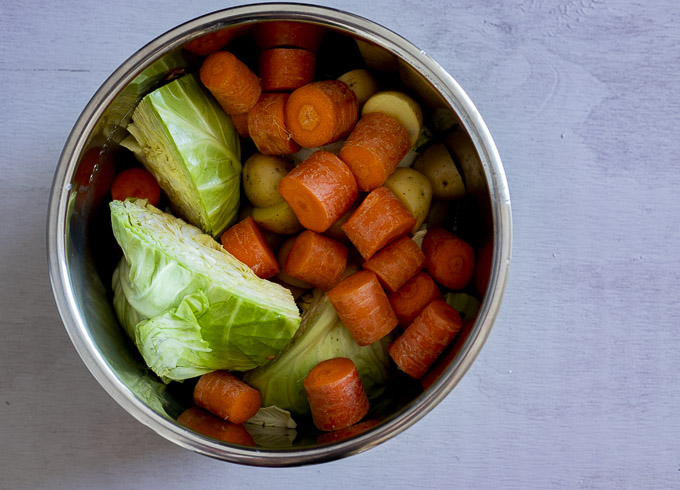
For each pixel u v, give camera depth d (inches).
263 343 18.1
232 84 18.0
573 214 20.3
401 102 18.3
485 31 20.1
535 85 20.2
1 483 20.4
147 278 17.4
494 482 20.4
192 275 17.3
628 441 20.5
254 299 17.7
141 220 17.9
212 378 18.4
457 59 20.1
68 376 20.4
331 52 18.4
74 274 17.1
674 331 20.5
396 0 20.0
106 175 18.3
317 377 18.1
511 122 20.2
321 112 18.1
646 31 20.2
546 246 20.3
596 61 20.2
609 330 20.4
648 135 20.3
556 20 20.1
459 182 18.8
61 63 20.0
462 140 17.6
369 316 18.2
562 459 20.4
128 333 18.3
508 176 20.3
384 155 18.1
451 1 20.0
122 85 16.6
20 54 20.0
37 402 20.4
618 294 20.4
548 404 20.4
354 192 18.6
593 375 20.4
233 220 19.6
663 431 20.5
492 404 20.5
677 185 20.4
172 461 20.4
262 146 19.1
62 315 16.6
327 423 18.2
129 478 20.4
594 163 20.3
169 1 20.0
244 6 16.5
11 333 20.3
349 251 19.6
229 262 18.3
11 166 20.1
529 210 20.3
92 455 20.4
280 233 19.7
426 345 18.2
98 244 18.4
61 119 20.1
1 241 20.1
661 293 20.4
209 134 18.5
